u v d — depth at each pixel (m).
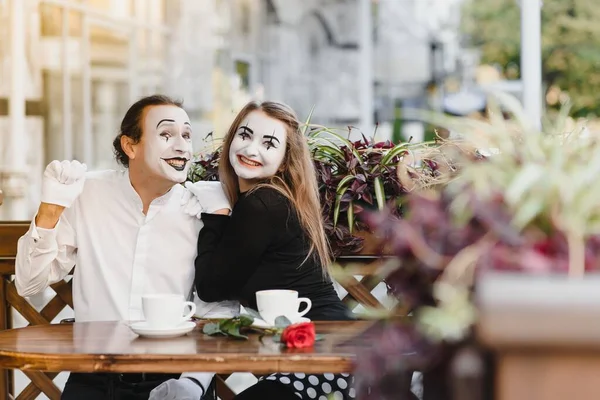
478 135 1.56
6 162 5.13
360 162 3.13
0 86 5.11
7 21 5.13
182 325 2.27
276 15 7.14
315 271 2.82
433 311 1.35
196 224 2.91
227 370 1.92
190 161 2.91
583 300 1.07
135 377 2.66
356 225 3.11
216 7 6.61
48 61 5.37
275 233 2.75
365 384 1.55
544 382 1.11
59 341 2.17
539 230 1.38
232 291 2.78
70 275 3.25
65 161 2.72
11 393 3.28
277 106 2.90
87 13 5.62
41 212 2.69
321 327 2.37
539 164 1.46
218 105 6.62
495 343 1.09
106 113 5.76
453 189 1.50
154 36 6.12
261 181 2.85
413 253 1.47
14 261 3.21
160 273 2.86
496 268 1.33
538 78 6.11
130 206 2.87
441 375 1.40
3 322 3.23
